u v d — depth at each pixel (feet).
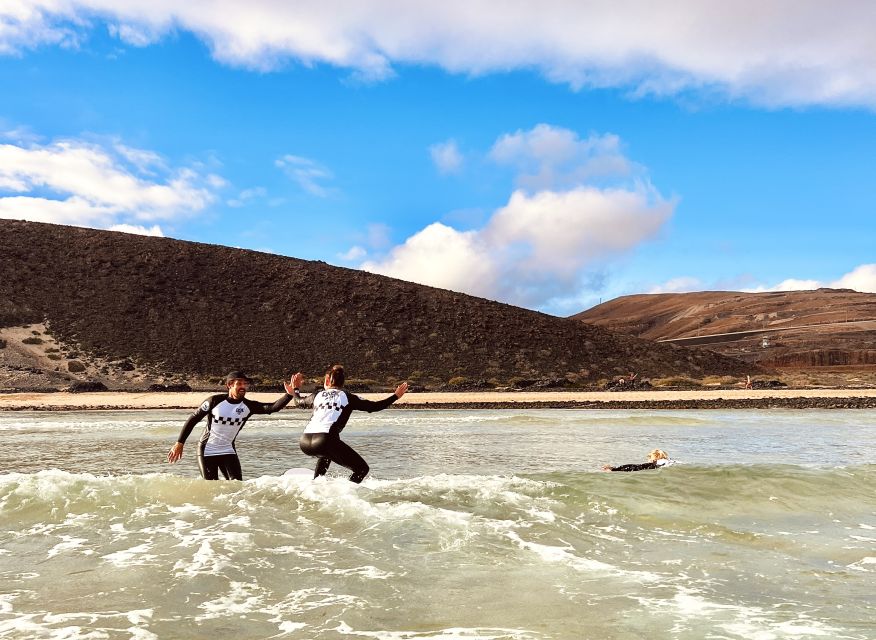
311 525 19.76
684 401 137.59
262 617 12.42
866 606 13.93
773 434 71.67
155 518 20.07
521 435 67.31
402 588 14.47
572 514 22.68
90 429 71.56
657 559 17.90
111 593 13.60
